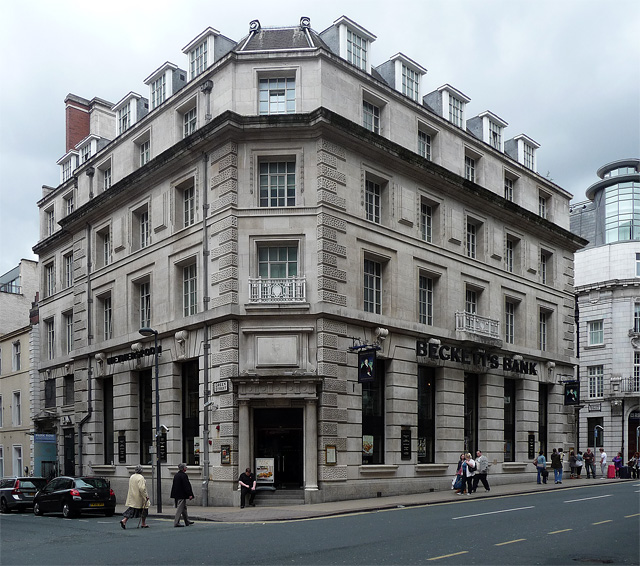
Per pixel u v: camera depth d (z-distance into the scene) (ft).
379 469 87.86
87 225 120.78
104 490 79.87
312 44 91.91
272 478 81.25
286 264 86.38
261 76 89.97
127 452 103.76
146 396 103.76
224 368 83.46
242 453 80.79
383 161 94.84
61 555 46.37
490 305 112.37
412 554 41.86
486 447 107.14
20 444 146.51
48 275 142.20
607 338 186.80
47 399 135.74
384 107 97.71
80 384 119.34
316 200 85.51
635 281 183.62
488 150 116.88
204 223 89.30
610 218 208.85
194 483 87.92
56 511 80.33
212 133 87.76
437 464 96.58
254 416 83.20
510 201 117.19
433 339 98.53
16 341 152.97
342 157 88.58
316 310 82.74
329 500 80.48
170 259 97.45
